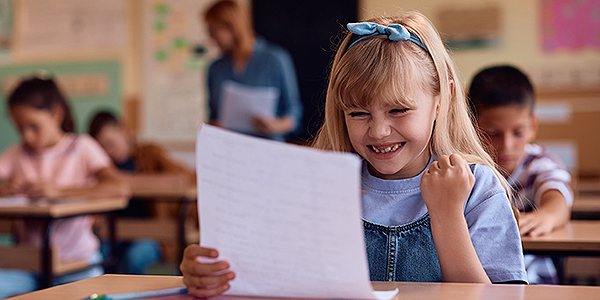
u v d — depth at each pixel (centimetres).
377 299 56
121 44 449
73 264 212
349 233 52
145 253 299
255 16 409
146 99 443
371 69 77
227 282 60
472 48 380
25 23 469
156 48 441
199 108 431
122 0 448
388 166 78
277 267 57
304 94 399
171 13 437
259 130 357
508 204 82
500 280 76
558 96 368
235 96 349
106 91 452
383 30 81
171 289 65
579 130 364
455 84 89
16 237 232
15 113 244
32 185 232
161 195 270
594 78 362
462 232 70
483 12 377
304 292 58
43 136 248
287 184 52
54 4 462
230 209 56
